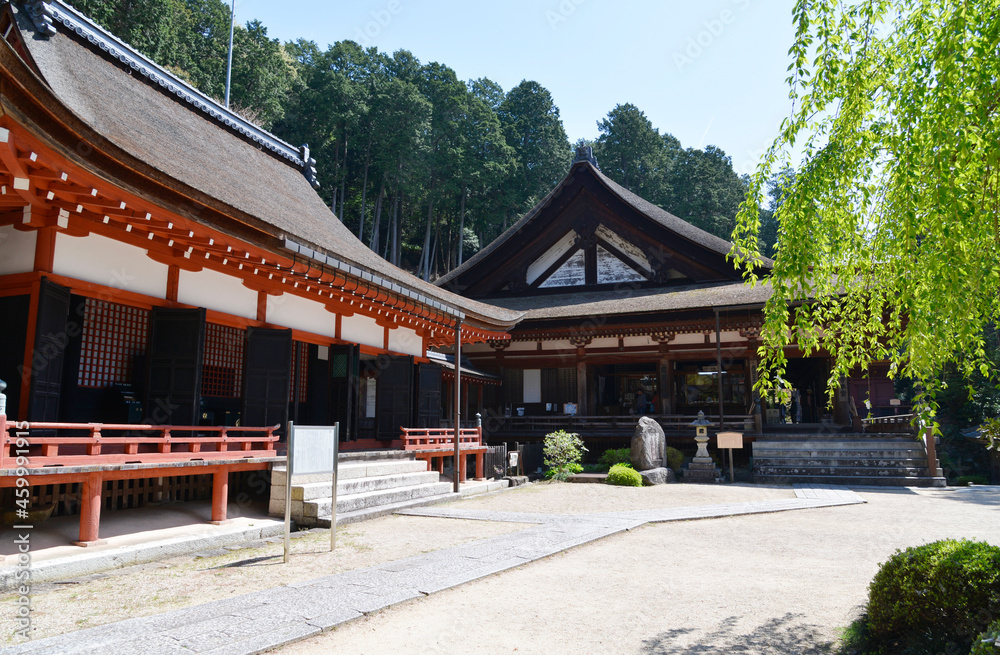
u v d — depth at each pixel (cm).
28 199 700
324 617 488
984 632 346
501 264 2662
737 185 5966
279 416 1099
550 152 5862
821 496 1341
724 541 848
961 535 880
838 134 488
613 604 542
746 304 1947
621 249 2539
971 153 403
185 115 1477
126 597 562
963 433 2281
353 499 1030
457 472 1373
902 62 475
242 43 4581
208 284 1008
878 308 520
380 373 1492
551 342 2427
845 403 2064
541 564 701
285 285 1156
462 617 503
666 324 2202
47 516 791
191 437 896
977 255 404
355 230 5778
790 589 593
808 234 480
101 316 912
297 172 1902
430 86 5319
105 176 678
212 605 523
